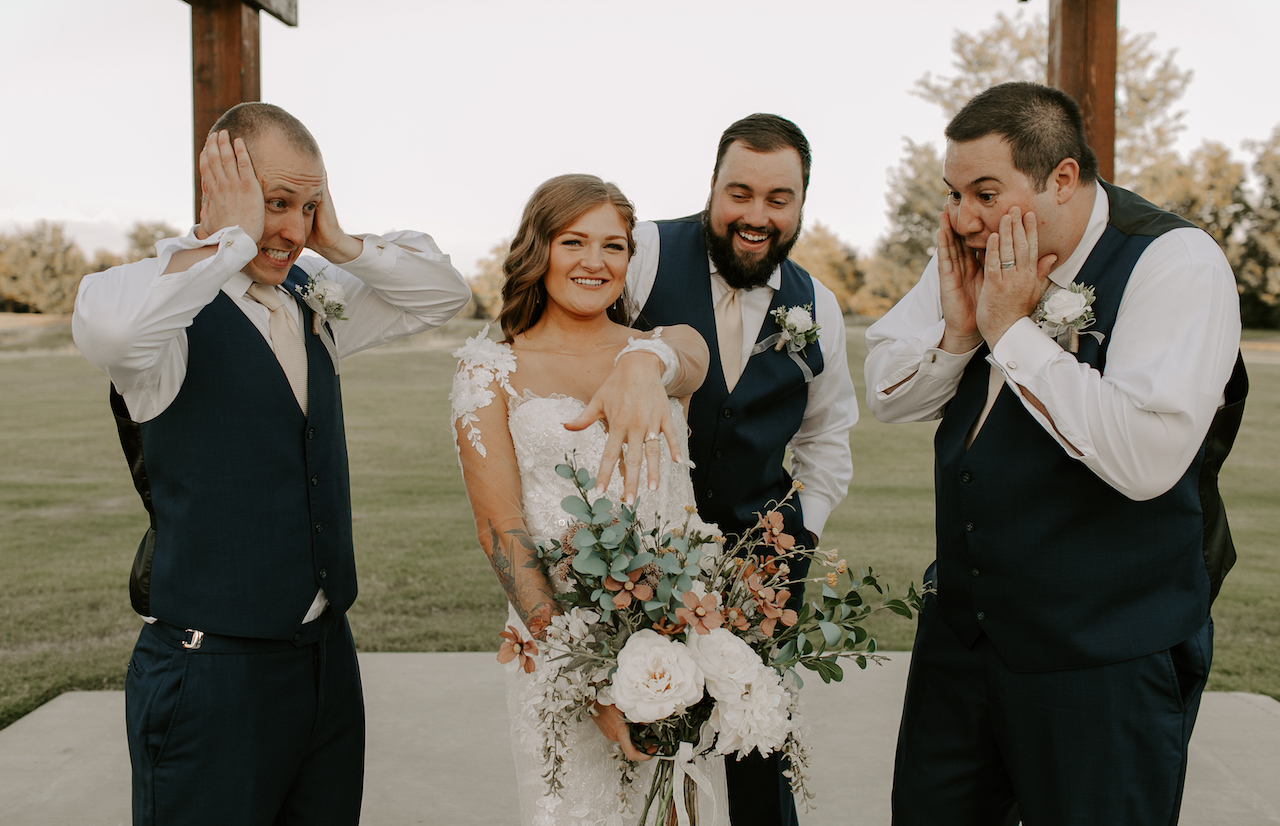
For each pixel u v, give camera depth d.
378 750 3.48
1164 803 1.78
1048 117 1.75
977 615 1.94
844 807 3.06
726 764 2.35
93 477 10.84
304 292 2.01
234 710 1.79
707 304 2.47
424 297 2.23
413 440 13.11
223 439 1.81
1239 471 11.35
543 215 1.91
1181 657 1.83
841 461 2.71
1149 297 1.74
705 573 1.70
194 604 1.78
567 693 1.63
